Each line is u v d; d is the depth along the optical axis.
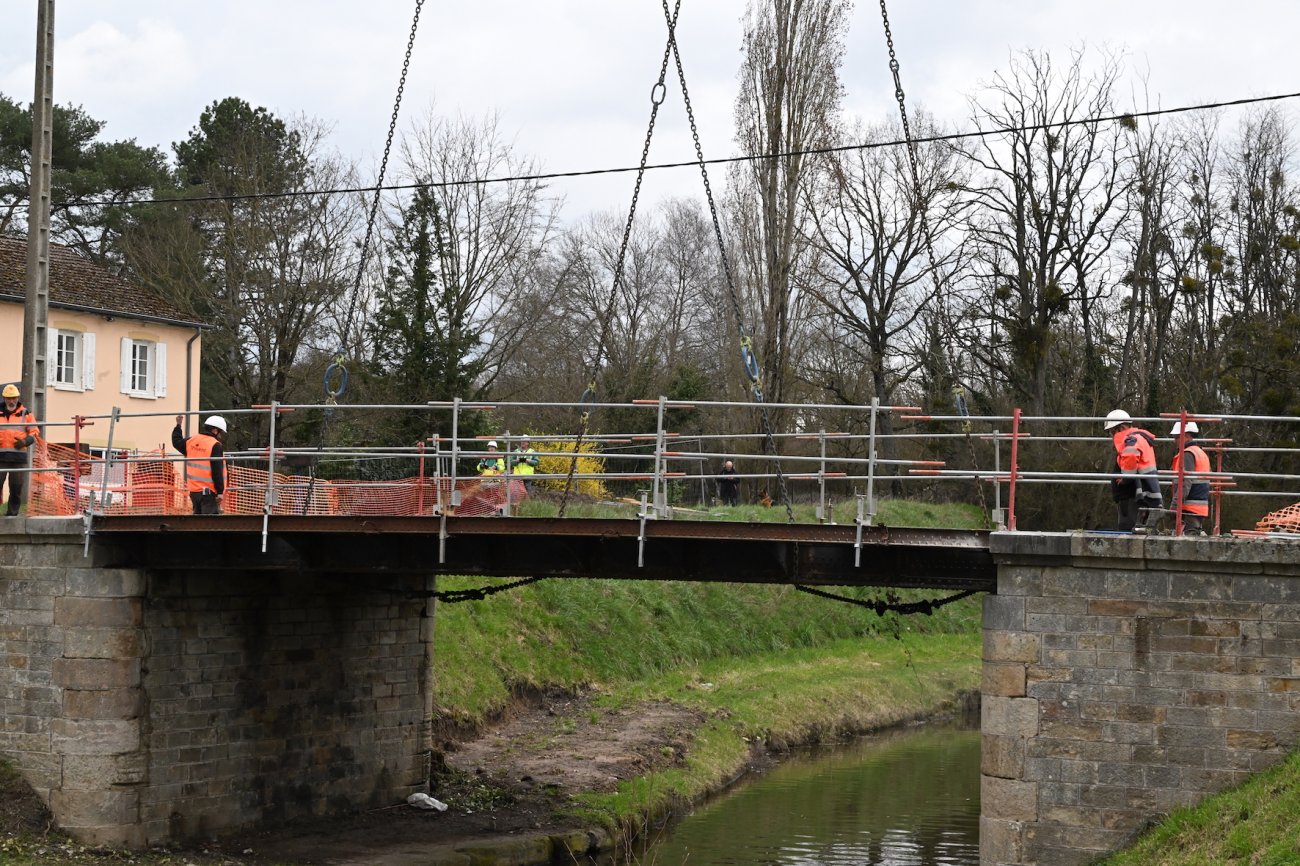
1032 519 41.97
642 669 33.78
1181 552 13.84
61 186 53.50
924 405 51.34
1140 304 47.34
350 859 18.88
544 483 33.31
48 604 18.84
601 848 21.02
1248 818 12.82
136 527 18.08
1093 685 14.13
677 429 43.56
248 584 20.27
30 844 17.91
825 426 52.06
